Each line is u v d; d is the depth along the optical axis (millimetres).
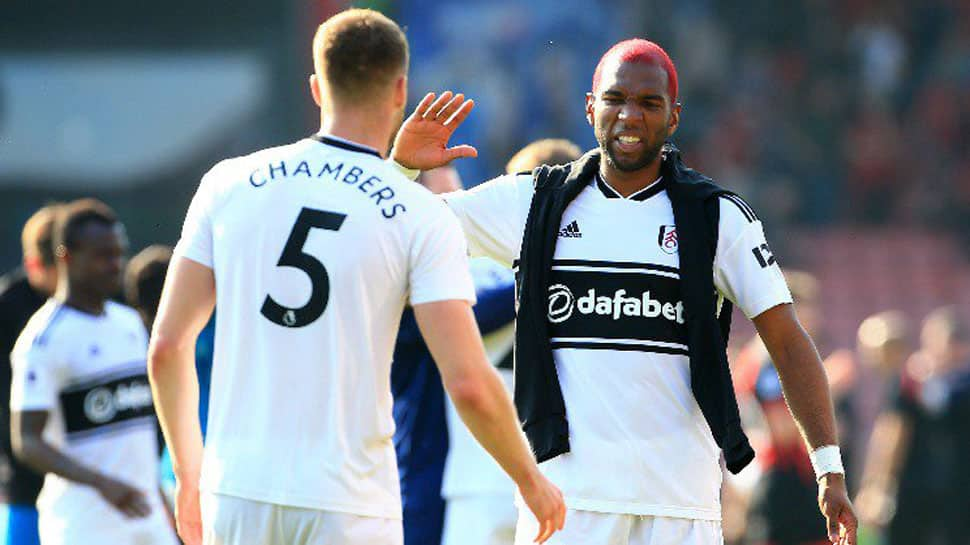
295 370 14492
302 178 14820
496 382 14383
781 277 17312
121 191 78688
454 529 21359
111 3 78688
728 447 16828
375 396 14641
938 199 88812
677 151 17812
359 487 14508
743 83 91625
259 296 14648
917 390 42344
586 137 86188
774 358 17375
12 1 78062
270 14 79375
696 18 92375
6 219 78125
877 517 43344
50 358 25844
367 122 15062
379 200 14695
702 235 17047
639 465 16922
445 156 17125
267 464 14414
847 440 47375
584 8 89688
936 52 94062
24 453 25422
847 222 88125
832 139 89938
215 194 15039
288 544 14461
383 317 14656
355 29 15000
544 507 14617
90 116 79125
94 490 25547
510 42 88438
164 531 26703
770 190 87188
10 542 27375
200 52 79750
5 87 78625
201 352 24312
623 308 17047
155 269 27719
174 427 15047
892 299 84312
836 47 93312
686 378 17109
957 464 41938
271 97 79250
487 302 21219
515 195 17656
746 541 38688
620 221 17234
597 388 17000
